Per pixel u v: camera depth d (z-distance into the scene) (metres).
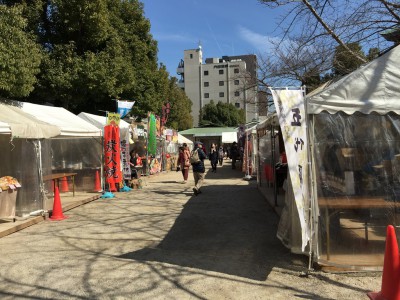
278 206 10.73
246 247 7.03
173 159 31.03
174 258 6.45
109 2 22.64
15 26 11.13
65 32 18.36
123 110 17.36
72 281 5.43
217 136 60.84
